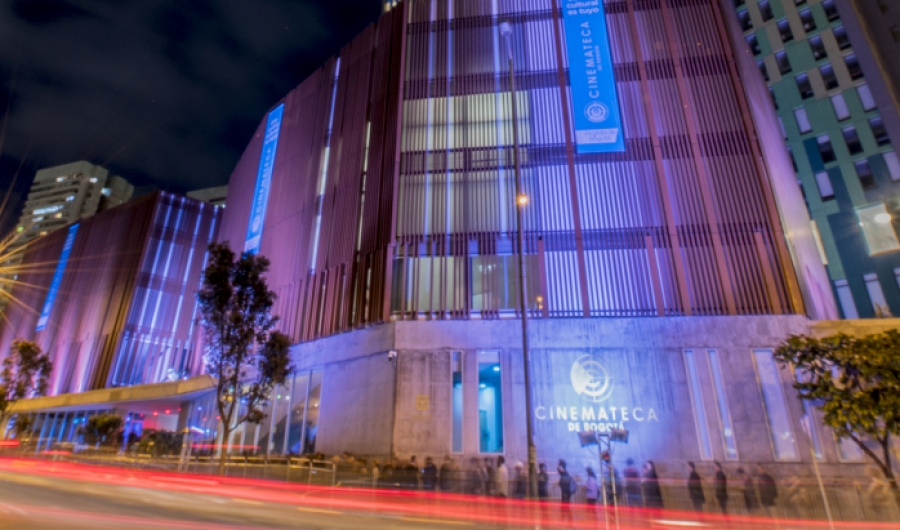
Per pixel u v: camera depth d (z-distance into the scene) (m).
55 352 60.06
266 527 9.85
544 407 22.52
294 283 32.81
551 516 14.65
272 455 28.31
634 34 28.83
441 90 30.16
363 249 28.42
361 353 25.97
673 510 15.52
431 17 32.16
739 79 27.12
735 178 25.38
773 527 13.88
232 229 44.59
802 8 45.16
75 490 14.95
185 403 41.97
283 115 41.56
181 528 9.05
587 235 25.53
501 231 26.45
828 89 42.12
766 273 23.53
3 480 16.73
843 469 20.00
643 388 22.25
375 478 18.11
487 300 25.16
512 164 27.62
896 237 36.22
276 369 25.05
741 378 21.89
